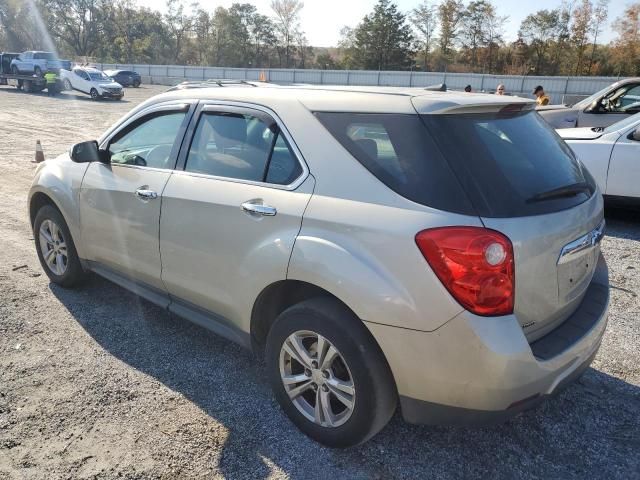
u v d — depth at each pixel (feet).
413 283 7.72
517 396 7.74
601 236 9.89
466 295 7.47
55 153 40.65
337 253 8.32
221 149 10.74
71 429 9.60
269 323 10.43
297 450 9.27
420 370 7.89
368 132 8.73
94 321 13.66
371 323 8.04
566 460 9.25
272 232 9.30
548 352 8.21
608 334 13.76
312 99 9.64
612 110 31.76
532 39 240.53
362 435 8.73
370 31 262.67
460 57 255.50
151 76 186.91
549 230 8.15
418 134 8.24
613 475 8.93
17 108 79.46
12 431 9.48
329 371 8.94
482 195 7.78
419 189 7.97
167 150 11.84
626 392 11.28
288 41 301.22
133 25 295.69
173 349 12.49
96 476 8.52
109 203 12.69
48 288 15.51
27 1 277.64
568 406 10.75
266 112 10.06
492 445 9.57
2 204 25.11
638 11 212.43
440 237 7.55
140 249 12.11
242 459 9.03
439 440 9.65
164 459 8.96
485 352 7.47
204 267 10.66
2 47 287.07
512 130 9.26
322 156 9.05
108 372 11.42
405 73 160.56
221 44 301.63
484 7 245.04
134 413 10.11
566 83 142.82
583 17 227.61
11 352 12.05
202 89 11.78
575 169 9.98
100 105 90.17
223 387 11.05
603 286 10.37
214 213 10.25
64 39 288.10
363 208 8.31
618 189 23.03
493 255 7.46
